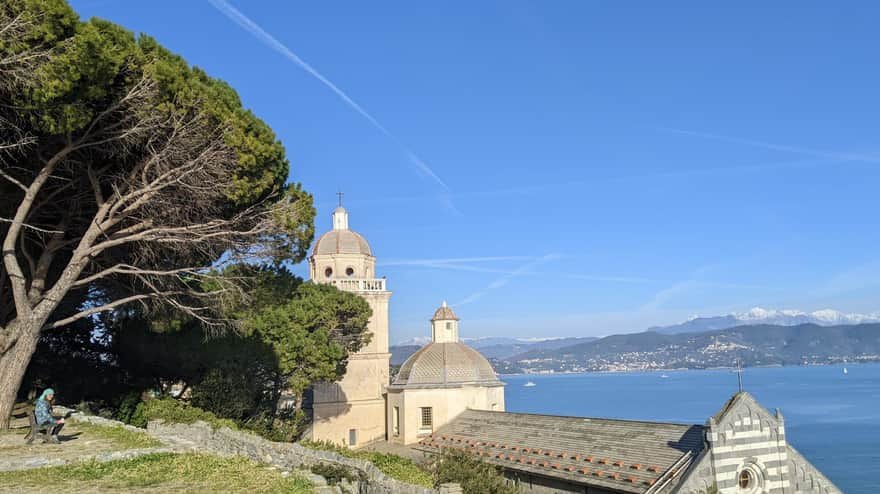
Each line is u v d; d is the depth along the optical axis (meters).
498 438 54.22
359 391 70.75
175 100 28.39
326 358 52.59
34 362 43.47
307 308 52.22
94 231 29.00
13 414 33.62
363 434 70.12
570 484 42.53
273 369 48.66
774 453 38.75
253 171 30.88
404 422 63.75
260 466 23.59
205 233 31.72
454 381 65.44
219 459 24.16
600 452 44.00
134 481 19.94
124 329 44.91
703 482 36.50
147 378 46.81
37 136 26.56
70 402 44.31
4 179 28.78
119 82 27.28
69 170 28.98
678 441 40.81
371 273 76.69
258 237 33.38
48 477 19.92
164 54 29.08
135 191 29.38
